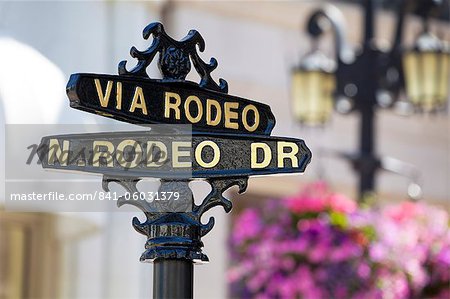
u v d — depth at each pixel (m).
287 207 7.71
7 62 8.00
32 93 7.84
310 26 9.05
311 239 7.60
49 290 9.69
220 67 10.70
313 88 8.75
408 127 11.99
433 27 11.88
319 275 7.64
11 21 8.88
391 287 7.71
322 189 7.89
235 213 10.62
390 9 11.71
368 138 8.64
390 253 7.71
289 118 11.03
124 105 1.84
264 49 10.97
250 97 10.85
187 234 1.87
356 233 7.66
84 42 9.38
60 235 9.66
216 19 10.70
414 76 8.50
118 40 9.60
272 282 7.70
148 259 1.87
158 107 1.87
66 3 9.28
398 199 11.70
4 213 9.44
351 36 11.57
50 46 9.16
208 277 10.34
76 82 1.80
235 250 7.89
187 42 1.91
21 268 9.69
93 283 9.62
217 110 1.92
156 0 9.91
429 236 7.96
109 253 9.62
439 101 8.53
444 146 12.24
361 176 8.59
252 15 10.89
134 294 9.69
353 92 8.72
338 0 11.47
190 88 1.90
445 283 8.00
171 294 1.85
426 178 12.11
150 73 8.56
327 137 11.25
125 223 9.53
